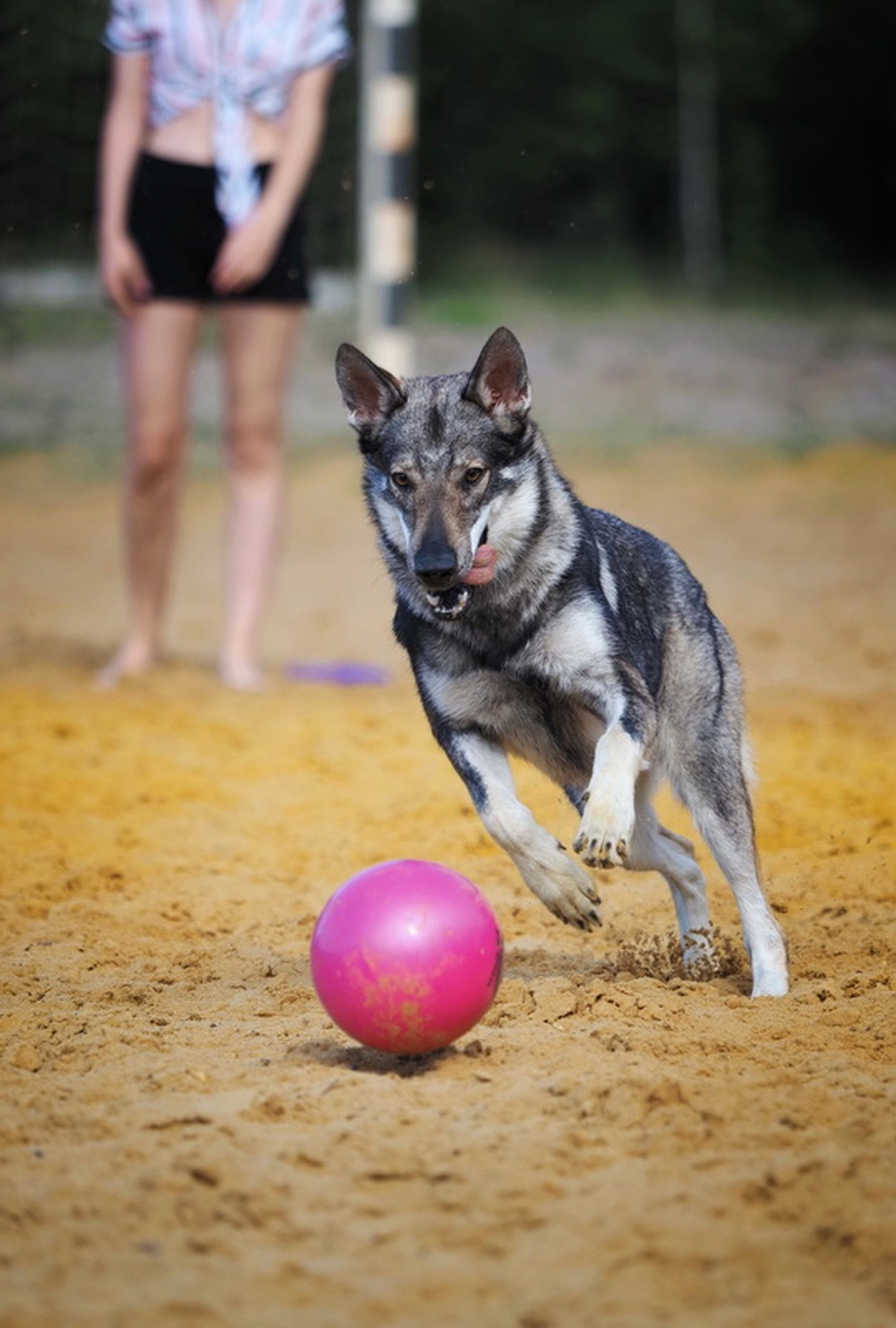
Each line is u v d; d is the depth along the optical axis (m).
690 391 31.39
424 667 7.81
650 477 25.23
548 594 7.57
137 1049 6.64
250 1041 6.80
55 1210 5.05
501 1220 4.95
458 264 40.81
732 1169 5.29
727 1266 4.67
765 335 36.41
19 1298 4.51
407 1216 4.99
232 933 8.88
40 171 32.59
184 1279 4.62
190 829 10.77
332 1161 5.37
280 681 15.41
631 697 7.45
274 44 13.82
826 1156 5.30
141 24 13.77
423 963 6.13
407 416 7.89
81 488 26.05
